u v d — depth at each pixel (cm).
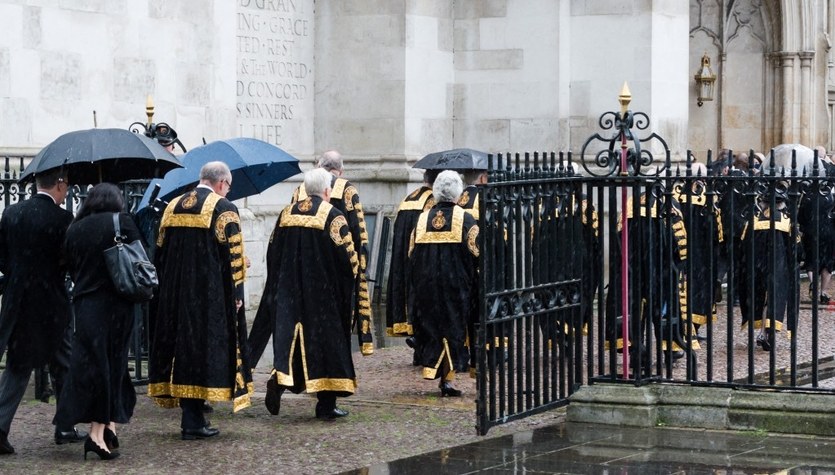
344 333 1498
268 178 1688
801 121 3862
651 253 1466
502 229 1405
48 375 1633
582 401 1469
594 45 2955
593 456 1288
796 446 1327
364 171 2911
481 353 1388
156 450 1348
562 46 2959
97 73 2302
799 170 2434
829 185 1405
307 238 1495
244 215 2591
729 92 3862
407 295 1858
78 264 1302
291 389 1498
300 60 2927
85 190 1742
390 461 1284
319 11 2958
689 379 1477
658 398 1458
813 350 1416
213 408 1579
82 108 2280
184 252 1398
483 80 3020
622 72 2936
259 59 2812
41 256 1335
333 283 1495
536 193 1442
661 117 2944
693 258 1563
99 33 2303
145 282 1288
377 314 2612
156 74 2403
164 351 1408
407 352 2044
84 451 1313
